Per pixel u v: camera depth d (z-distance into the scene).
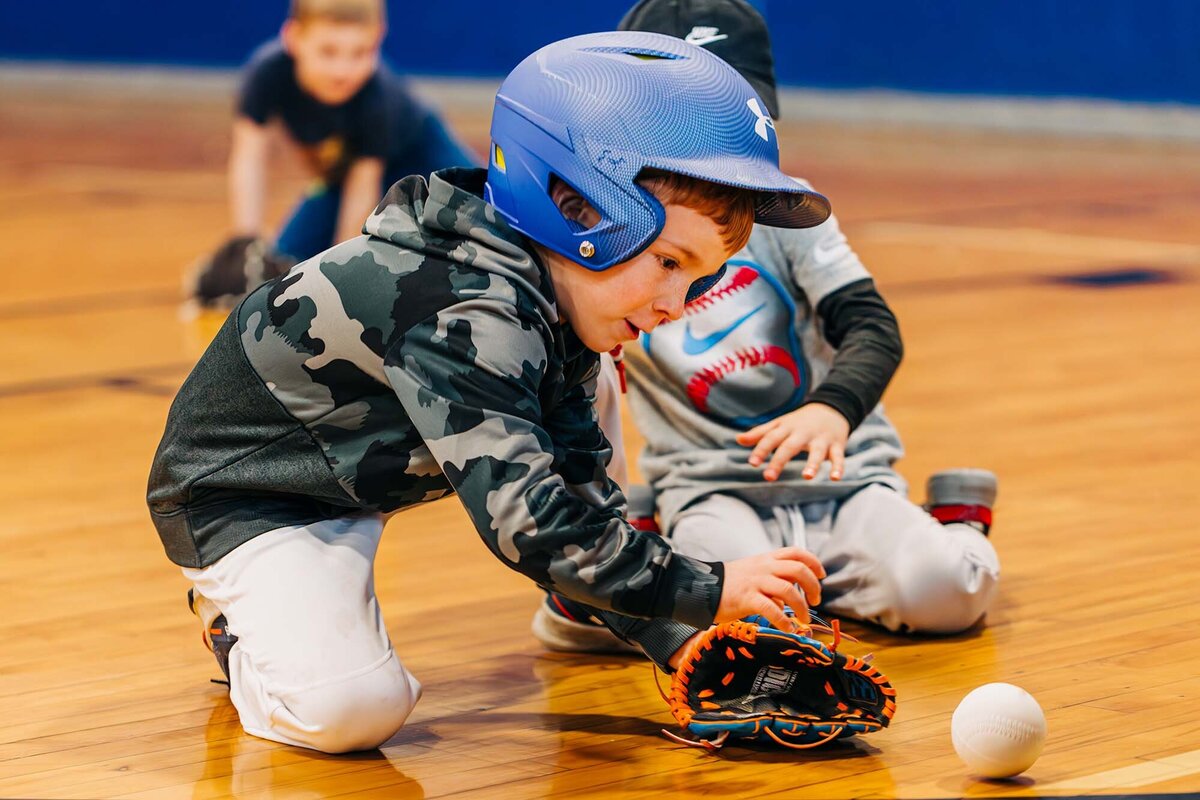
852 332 4.28
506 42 24.31
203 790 3.24
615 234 3.10
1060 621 4.25
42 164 19.55
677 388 4.52
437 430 3.12
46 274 11.66
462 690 3.89
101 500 5.76
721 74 3.22
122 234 13.91
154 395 7.67
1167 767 3.23
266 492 3.54
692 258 3.16
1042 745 3.17
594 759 3.39
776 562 3.21
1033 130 20.81
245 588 3.52
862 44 22.23
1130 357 8.27
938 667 3.93
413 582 4.80
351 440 3.41
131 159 20.11
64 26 28.27
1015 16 20.91
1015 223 13.91
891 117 21.83
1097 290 10.47
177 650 4.16
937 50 21.62
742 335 4.43
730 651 3.42
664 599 3.15
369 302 3.25
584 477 3.50
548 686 3.91
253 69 9.82
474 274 3.18
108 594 4.65
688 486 4.44
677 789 3.20
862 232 13.45
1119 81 20.30
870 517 4.25
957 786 3.17
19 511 5.61
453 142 10.02
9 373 8.20
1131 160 18.70
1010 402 7.26
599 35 3.34
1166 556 4.83
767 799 3.12
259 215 10.14
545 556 3.11
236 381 3.47
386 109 9.62
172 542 3.65
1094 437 6.53
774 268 4.44
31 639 4.25
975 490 4.50
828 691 3.44
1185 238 12.84
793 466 4.41
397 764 3.38
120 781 3.30
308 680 3.40
